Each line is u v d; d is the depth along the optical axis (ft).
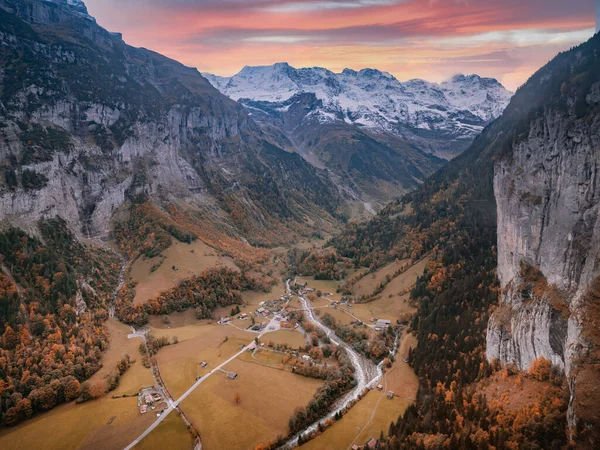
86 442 522.47
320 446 510.99
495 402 465.88
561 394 416.05
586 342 384.68
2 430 547.08
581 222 437.58
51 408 587.27
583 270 419.54
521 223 529.45
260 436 531.91
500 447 415.85
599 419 350.02
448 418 485.56
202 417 563.89
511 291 535.60
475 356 563.89
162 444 518.37
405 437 481.87
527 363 475.72
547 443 394.73
